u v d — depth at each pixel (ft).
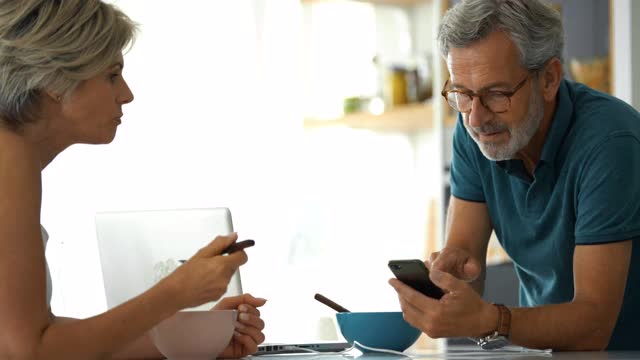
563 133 6.31
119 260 6.13
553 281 6.75
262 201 12.70
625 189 5.92
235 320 5.18
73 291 10.97
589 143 6.14
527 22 5.98
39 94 4.77
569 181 6.30
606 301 5.82
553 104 6.40
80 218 11.16
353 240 14.35
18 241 4.35
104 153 11.42
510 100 6.02
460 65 6.07
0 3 4.69
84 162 11.25
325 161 14.64
